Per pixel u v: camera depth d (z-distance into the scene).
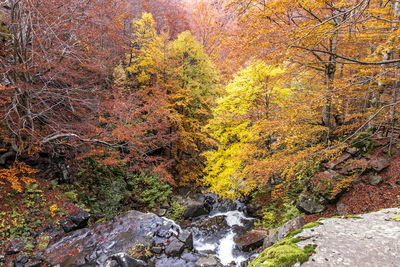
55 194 8.96
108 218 9.88
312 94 6.56
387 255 2.38
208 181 12.63
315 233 3.02
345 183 7.74
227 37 5.14
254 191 12.22
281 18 5.05
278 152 8.63
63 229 7.80
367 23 5.58
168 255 7.11
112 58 13.15
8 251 6.31
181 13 26.25
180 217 12.09
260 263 2.48
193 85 14.06
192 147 16.47
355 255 2.40
